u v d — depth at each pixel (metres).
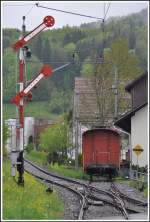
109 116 82.88
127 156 78.50
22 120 34.09
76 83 97.56
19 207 25.91
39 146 159.38
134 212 30.36
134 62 89.19
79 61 53.81
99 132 57.06
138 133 64.25
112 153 56.78
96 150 56.78
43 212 26.66
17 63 35.12
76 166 77.06
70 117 106.44
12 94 50.78
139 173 50.88
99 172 56.59
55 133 108.19
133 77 87.88
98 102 83.25
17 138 34.09
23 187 33.81
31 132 176.12
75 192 43.12
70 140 102.88
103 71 84.62
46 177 65.38
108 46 95.88
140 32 92.88
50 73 34.03
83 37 101.31
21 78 34.28
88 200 36.09
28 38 34.16
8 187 31.23
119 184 54.47
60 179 63.94
